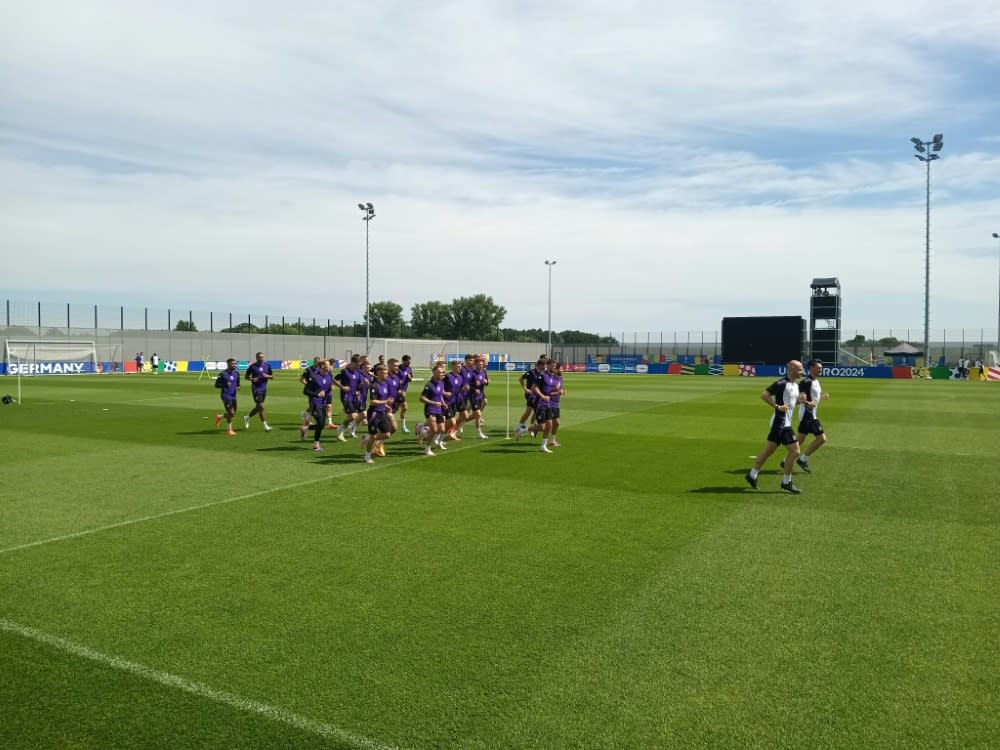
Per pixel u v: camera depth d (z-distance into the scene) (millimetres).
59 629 4996
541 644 4766
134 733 3666
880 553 6898
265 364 17344
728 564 6531
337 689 4145
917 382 44594
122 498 9328
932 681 4242
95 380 41906
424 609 5387
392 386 12609
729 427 18172
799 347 56000
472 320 110438
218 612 5316
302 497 9414
